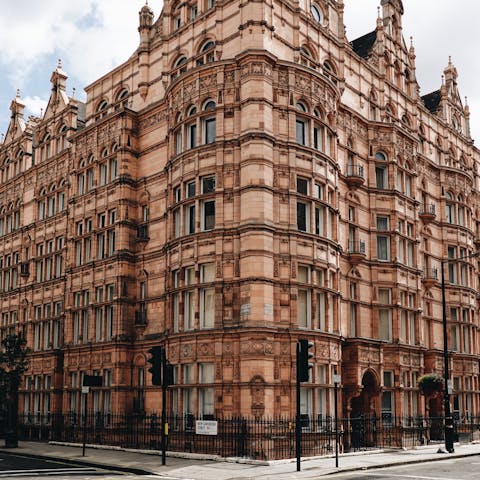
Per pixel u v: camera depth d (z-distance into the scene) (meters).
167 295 35.66
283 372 31.33
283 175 33.53
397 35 48.78
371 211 41.88
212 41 37.72
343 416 35.78
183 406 33.31
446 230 50.84
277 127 33.88
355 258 39.16
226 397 31.23
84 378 33.53
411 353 41.59
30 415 46.62
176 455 31.23
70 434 41.22
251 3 34.84
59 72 51.56
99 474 25.41
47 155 51.41
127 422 37.03
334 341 34.09
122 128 41.34
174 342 34.22
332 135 37.16
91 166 44.22
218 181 33.59
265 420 29.75
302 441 31.05
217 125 34.25
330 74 39.88
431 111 55.91
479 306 54.06
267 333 31.05
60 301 46.75
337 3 42.09
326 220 35.06
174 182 36.41
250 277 31.47
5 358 43.38
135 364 38.75
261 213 32.12
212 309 33.06
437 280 47.56
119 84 44.59
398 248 42.41
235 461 28.69
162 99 39.66
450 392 35.84
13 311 52.66
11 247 53.97
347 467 26.30
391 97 46.41
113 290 40.12
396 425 38.12
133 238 40.50
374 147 42.78
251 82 33.53
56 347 46.59
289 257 32.62
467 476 23.78
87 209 43.78
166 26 41.22
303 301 33.31
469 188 54.22
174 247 35.53
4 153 57.59
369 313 40.34
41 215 51.06
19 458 32.62
